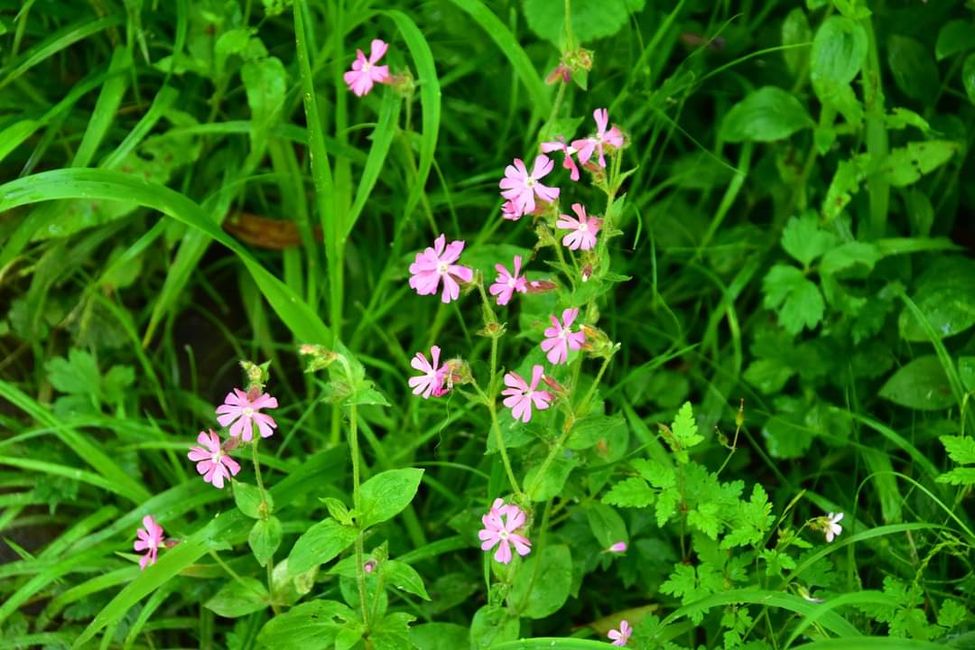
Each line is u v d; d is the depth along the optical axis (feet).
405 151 3.57
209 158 3.66
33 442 3.54
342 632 3.05
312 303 3.61
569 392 3.06
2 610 3.24
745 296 3.74
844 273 3.60
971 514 3.46
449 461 3.57
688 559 3.33
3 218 3.62
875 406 3.61
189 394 3.66
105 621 3.12
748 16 3.76
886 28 3.68
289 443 3.60
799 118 3.57
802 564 3.13
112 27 3.59
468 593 3.38
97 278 3.65
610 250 3.69
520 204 3.06
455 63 3.70
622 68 3.68
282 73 3.50
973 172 3.72
